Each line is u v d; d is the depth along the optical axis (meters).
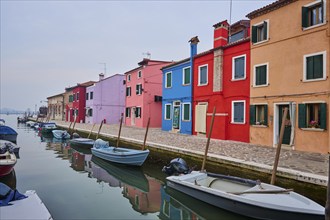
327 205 4.33
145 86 28.88
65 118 50.53
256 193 6.78
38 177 11.32
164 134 20.38
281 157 10.25
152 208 7.79
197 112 19.48
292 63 12.95
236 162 9.32
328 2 11.53
